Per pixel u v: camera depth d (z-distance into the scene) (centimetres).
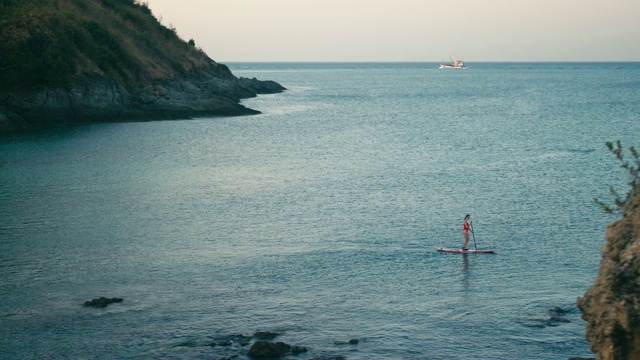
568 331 2283
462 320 2395
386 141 7550
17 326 2361
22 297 2633
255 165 5825
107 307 2533
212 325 2370
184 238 3478
